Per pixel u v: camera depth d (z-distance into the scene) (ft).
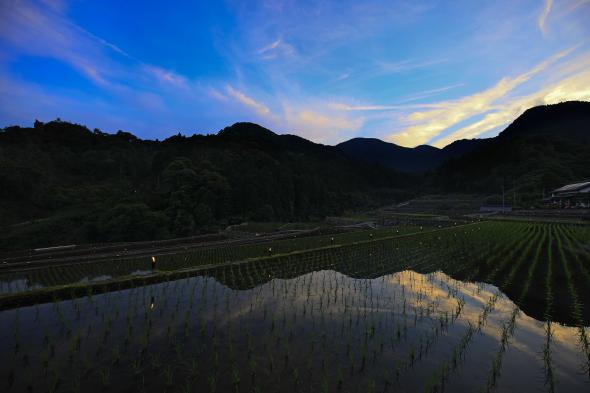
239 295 63.21
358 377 34.24
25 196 256.73
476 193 493.77
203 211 270.26
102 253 138.00
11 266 104.73
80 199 273.33
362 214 432.25
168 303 58.08
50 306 56.90
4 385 33.24
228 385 32.76
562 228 158.40
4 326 48.37
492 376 34.32
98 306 56.54
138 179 360.28
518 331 45.29
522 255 95.40
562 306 54.49
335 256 104.01
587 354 38.50
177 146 460.55
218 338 43.55
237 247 136.36
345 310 54.34
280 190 385.09
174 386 32.76
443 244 123.75
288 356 38.52
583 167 377.09
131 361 37.70
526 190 348.59
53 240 208.23
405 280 74.59
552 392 31.60
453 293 63.52
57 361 37.81
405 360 37.81
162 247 155.74
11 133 365.20
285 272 83.10
